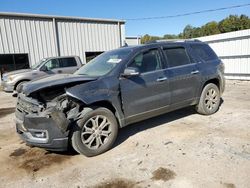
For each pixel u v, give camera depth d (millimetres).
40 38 16438
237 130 4656
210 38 13547
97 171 3455
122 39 20406
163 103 4766
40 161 3875
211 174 3156
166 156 3748
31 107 3719
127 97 4227
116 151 4070
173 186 2957
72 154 4074
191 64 5277
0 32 14992
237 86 10281
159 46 4891
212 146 3982
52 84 3662
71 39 17781
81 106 3850
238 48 12000
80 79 3889
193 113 5969
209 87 5617
